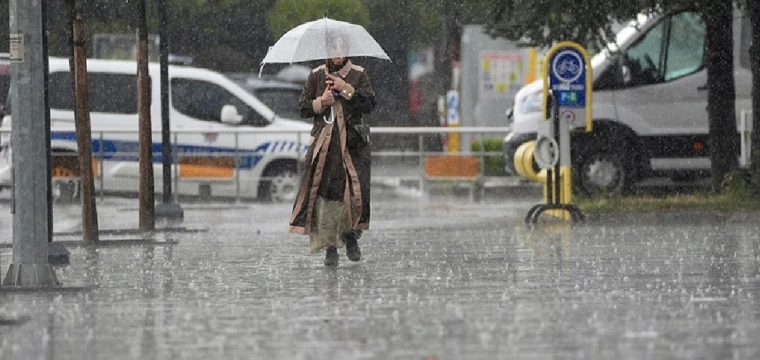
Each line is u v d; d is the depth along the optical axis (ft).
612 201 170.71
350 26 101.86
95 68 207.10
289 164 206.90
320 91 100.68
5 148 200.85
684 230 132.77
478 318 71.26
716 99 171.12
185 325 70.44
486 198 208.13
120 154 202.69
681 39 184.85
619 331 65.98
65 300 82.17
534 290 83.56
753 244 115.44
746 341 62.69
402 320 70.90
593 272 93.76
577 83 151.94
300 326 69.36
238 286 88.58
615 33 173.17
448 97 270.87
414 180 212.43
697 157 185.06
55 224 159.53
